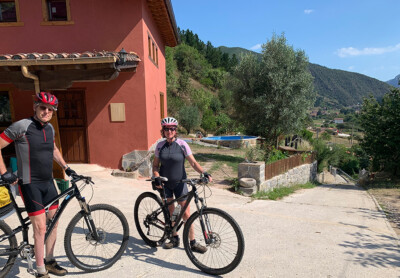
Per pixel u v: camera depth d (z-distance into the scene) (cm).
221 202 646
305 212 616
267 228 479
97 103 865
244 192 757
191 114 3025
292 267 339
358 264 354
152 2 916
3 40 864
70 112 872
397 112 1406
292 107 1462
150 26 991
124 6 847
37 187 278
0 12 870
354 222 557
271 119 1523
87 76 655
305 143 2098
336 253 386
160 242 370
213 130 3369
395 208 755
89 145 878
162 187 340
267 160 1056
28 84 649
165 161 341
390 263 360
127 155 873
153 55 1065
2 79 648
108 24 854
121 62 676
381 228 527
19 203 539
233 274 319
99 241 326
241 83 1557
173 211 351
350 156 2889
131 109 867
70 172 314
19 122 265
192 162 343
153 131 998
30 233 403
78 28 859
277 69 1476
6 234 285
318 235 457
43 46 866
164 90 1383
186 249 332
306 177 1486
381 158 1514
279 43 1502
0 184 274
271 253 377
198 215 323
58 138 639
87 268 314
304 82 1450
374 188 1249
